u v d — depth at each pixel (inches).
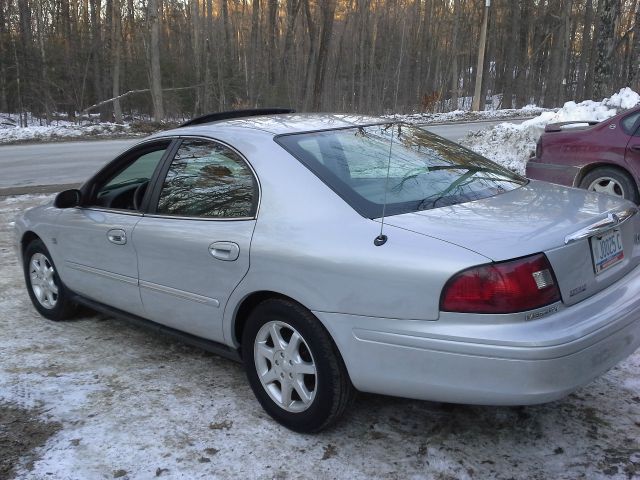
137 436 119.8
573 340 94.8
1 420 126.1
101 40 1572.3
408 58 1993.1
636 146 270.5
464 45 2119.8
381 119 154.9
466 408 127.7
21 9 1430.9
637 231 124.3
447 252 97.9
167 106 1563.7
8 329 177.8
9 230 292.2
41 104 1472.7
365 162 127.3
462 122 1131.3
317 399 113.6
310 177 118.7
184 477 107.2
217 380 143.5
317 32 1761.8
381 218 109.4
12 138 827.4
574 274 101.7
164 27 1808.6
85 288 165.9
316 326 111.2
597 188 287.6
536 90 2167.8
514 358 92.7
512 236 99.6
